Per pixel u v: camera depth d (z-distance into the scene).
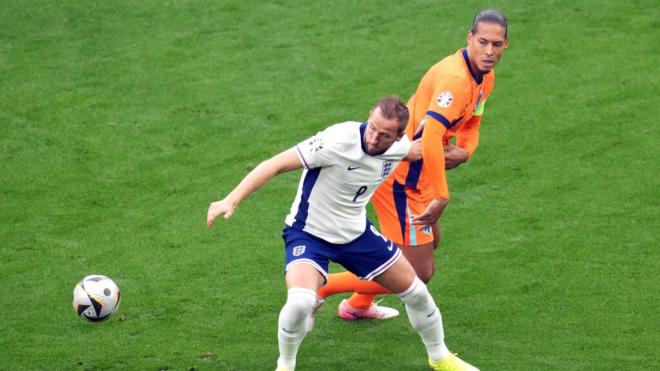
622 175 23.86
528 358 16.69
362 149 14.59
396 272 15.58
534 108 27.25
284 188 23.77
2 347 16.98
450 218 22.28
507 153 25.09
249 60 30.16
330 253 15.42
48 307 18.45
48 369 16.23
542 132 26.03
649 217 21.92
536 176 24.02
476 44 16.48
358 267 15.66
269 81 28.94
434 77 16.92
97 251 20.69
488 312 18.47
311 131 26.16
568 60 29.88
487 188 23.55
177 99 27.94
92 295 15.92
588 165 24.41
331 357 16.91
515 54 30.34
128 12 33.22
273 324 18.02
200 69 29.64
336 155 14.58
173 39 31.45
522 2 33.59
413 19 32.59
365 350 17.19
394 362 16.72
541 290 19.20
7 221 21.83
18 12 33.03
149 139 25.81
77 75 29.22
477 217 22.28
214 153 25.14
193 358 16.67
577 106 27.28
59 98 27.86
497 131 26.16
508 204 22.80
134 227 21.73
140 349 16.98
